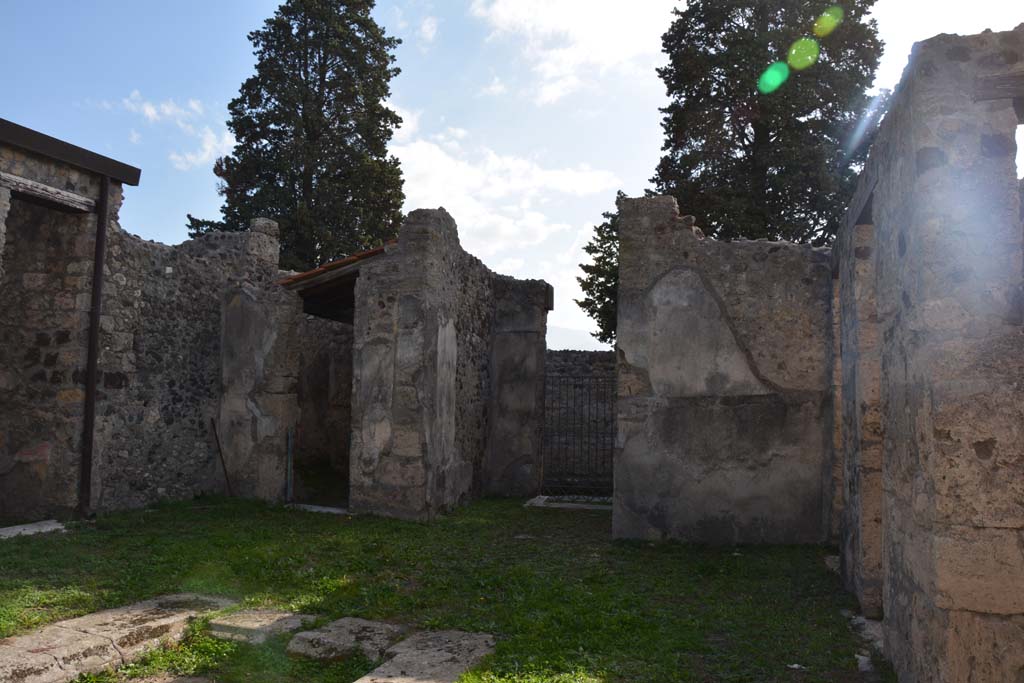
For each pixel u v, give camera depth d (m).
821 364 7.30
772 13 15.18
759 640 4.39
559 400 12.98
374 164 18.70
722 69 15.03
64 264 7.88
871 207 5.00
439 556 6.50
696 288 7.56
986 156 3.38
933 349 3.31
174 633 4.48
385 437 8.58
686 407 7.46
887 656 4.07
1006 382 3.20
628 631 4.49
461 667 3.90
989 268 3.29
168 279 9.01
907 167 3.73
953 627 3.14
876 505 5.00
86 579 5.36
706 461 7.38
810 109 14.80
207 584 5.42
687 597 5.33
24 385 7.86
